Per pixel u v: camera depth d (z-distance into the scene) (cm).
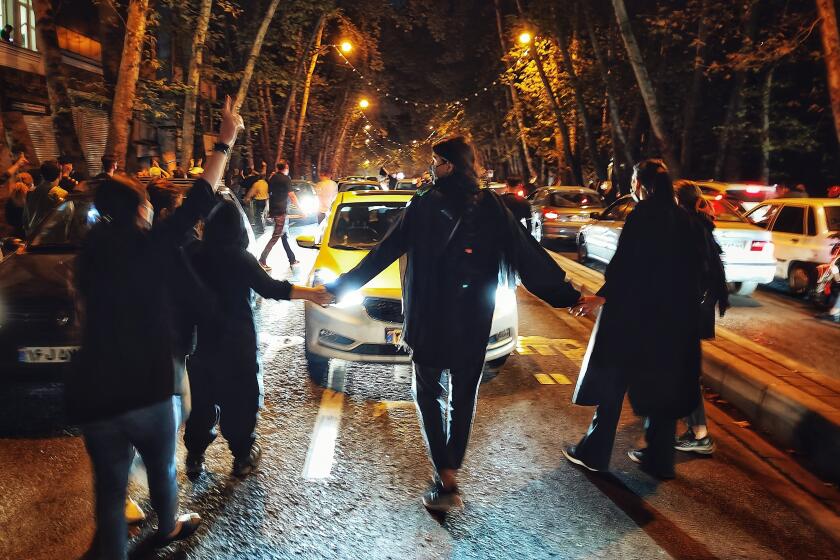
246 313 441
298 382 662
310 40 3316
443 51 5350
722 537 395
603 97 2977
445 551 374
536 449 516
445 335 401
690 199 491
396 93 6241
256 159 3997
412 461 490
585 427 563
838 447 477
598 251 1394
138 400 319
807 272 1172
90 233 324
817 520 418
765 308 1109
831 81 1409
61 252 684
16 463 479
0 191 1256
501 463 489
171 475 358
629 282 443
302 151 5041
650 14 2452
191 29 1839
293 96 3534
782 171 2834
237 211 440
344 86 5078
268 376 679
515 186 923
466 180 405
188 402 388
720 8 2036
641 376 448
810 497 450
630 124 3070
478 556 370
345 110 5497
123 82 1438
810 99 2567
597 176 3092
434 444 416
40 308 575
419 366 416
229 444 454
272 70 2334
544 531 397
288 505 423
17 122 1841
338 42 4378
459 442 419
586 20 2602
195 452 457
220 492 439
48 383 610
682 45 2552
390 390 642
